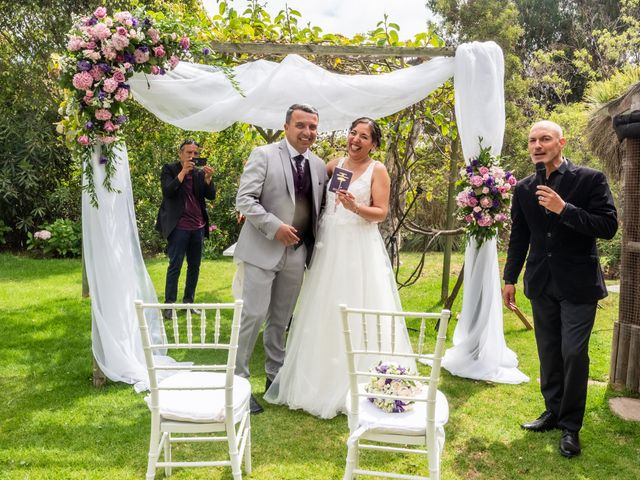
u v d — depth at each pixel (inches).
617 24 722.8
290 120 138.0
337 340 136.6
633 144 148.6
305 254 143.6
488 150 158.7
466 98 161.9
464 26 641.0
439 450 95.2
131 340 158.6
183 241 215.2
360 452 117.6
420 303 256.1
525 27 826.8
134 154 406.6
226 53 173.6
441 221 439.5
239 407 99.7
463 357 165.2
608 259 332.2
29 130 402.0
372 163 141.9
